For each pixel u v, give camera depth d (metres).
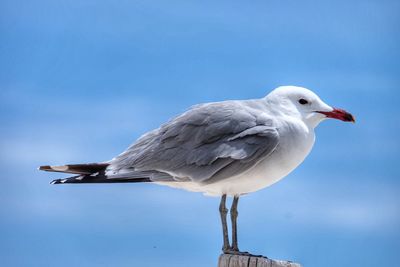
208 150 11.90
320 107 12.26
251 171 11.73
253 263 10.00
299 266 9.91
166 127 12.63
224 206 12.07
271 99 12.45
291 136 11.83
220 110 12.24
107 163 12.82
